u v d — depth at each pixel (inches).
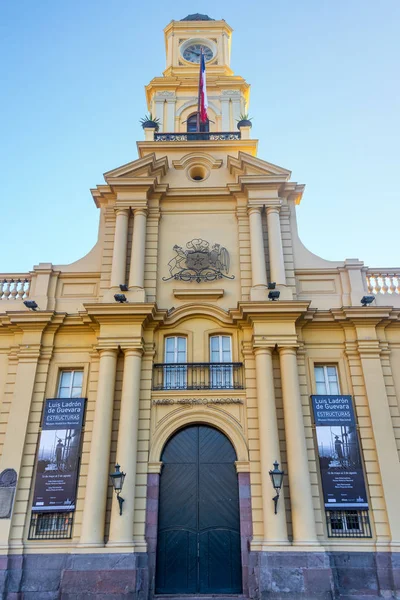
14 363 586.2
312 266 642.2
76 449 529.0
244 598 465.7
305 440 524.7
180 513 517.3
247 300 606.2
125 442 514.6
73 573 456.1
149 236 648.4
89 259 650.2
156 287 618.5
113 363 556.1
